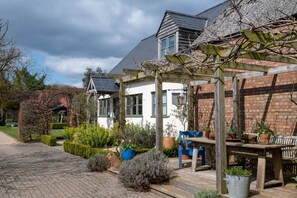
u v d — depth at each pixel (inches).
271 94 325.4
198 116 444.1
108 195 254.5
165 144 442.0
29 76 1518.2
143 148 448.8
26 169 387.9
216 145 225.8
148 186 270.2
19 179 325.4
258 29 178.1
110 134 579.2
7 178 331.3
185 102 470.6
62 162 444.8
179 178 273.6
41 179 323.6
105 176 336.2
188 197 228.1
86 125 681.6
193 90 456.4
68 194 258.8
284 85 310.5
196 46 243.0
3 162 451.5
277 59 258.1
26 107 785.6
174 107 520.1
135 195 254.7
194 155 302.0
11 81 1002.1
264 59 250.4
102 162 364.2
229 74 359.3
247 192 205.9
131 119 670.5
